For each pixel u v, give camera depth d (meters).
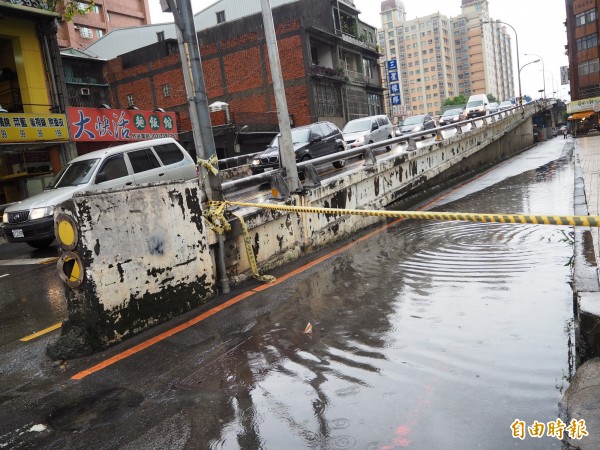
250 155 17.66
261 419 3.23
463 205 11.59
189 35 6.25
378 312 5.04
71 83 26.80
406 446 2.77
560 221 3.20
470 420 2.96
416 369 3.70
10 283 8.02
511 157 25.72
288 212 7.74
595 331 3.49
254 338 4.67
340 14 42.19
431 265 6.68
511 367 3.58
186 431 3.19
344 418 3.12
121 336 4.85
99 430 3.32
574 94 57.59
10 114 15.39
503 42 178.38
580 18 55.56
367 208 10.29
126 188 4.99
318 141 14.58
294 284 6.43
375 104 47.91
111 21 53.94
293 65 36.16
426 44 143.00
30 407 3.75
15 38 16.98
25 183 16.86
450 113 34.62
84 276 4.62
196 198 5.86
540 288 5.27
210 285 6.01
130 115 19.73
